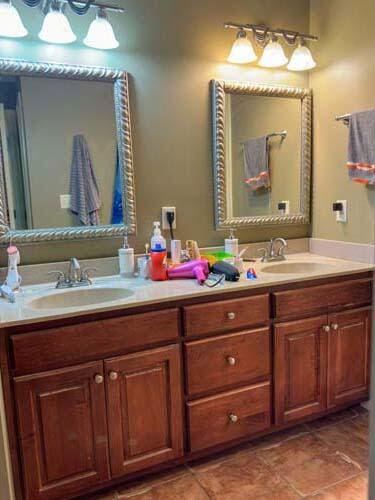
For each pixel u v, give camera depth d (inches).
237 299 71.3
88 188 80.2
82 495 64.8
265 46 91.0
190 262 78.4
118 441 64.1
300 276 77.1
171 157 86.8
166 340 66.1
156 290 69.2
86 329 60.1
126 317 62.7
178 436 68.8
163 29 83.7
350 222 90.3
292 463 72.6
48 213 77.7
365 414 87.6
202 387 69.8
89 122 79.2
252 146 93.7
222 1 88.3
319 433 81.4
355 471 70.2
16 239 75.2
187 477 69.7
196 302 68.2
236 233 95.1
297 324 77.2
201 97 88.4
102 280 78.7
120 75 80.0
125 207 83.0
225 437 73.0
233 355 71.7
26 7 73.3
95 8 78.0
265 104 94.3
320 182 97.9
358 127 83.4
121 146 81.7
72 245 80.4
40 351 57.5
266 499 64.2
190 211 89.8
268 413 76.9
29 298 67.8
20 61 73.2
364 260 87.5
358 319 84.0
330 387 82.4
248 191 94.3
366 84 83.4
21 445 57.8
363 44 83.5
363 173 83.1
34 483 59.1
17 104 74.0
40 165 76.4
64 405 59.9
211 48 88.3
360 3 83.4
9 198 74.7
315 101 97.4
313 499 63.9
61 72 75.7
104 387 62.1
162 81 84.5
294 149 98.1
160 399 66.6
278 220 97.9
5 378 56.1
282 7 93.9
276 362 76.2
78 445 61.5
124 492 66.6
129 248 81.6
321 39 94.0
